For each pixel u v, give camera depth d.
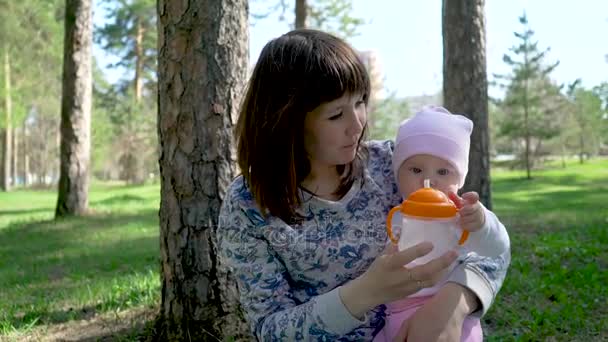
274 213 1.59
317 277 1.63
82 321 4.64
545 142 35.50
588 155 45.31
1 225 13.25
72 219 12.26
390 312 1.64
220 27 3.47
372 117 34.50
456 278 1.54
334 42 1.55
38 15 25.69
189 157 3.48
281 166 1.56
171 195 3.54
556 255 6.42
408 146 1.69
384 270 1.34
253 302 1.59
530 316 4.25
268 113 1.54
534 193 18.70
